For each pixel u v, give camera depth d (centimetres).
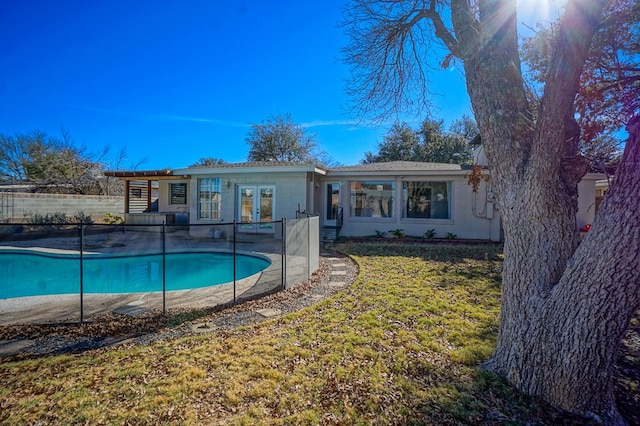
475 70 298
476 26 312
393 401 263
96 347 368
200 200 1404
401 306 488
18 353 355
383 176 1297
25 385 288
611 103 467
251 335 393
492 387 276
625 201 216
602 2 238
